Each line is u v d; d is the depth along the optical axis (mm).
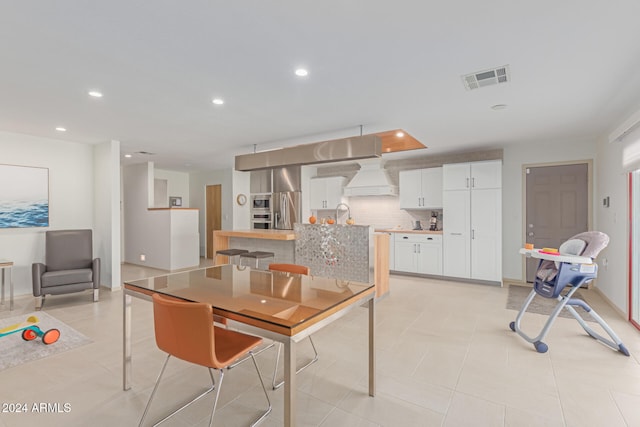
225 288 2066
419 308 4035
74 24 1848
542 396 2129
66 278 4043
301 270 2688
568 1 1658
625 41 2051
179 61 2324
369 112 3504
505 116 3670
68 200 4891
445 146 5324
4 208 4316
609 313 3805
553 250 3096
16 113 3496
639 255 3410
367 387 2244
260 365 2562
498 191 5207
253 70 2475
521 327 3361
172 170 8391
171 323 1645
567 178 5012
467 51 2191
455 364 2572
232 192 7965
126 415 1922
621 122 3883
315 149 4512
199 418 1900
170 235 6531
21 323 3336
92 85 2742
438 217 6176
